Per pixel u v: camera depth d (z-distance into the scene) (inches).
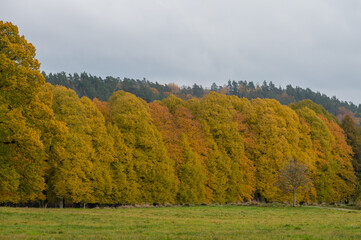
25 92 1218.6
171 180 2244.1
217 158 2522.1
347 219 1397.6
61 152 1369.3
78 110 1948.8
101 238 772.0
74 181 1820.9
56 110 1926.7
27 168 1251.2
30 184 1286.9
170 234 870.4
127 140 2165.4
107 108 2423.7
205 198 2433.6
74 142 1857.8
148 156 2218.3
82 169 1891.0
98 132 2047.2
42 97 1359.5
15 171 1224.2
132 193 2096.5
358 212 1847.9
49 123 1295.5
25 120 1213.1
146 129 2213.3
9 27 1242.6
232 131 2591.0
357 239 789.2
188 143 2422.5
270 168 2618.1
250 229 1005.2
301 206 2255.2
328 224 1169.4
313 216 1544.0
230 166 2534.5
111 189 2012.8
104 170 2003.0
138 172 2166.6
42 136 1304.1
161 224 1090.1
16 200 1705.2
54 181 1841.8
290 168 2314.2
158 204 2196.1
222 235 848.9
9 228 901.8
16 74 1185.4
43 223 1027.9
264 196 2600.9
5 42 1203.9
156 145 2224.4
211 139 2549.2
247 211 1787.6
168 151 2364.7
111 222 1113.4
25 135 1157.1
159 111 2495.1
